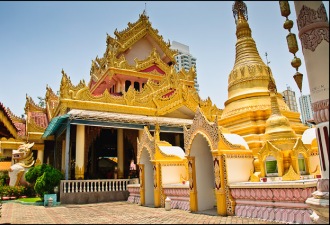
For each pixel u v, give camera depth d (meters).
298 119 16.84
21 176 25.34
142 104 24.41
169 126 24.41
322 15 7.64
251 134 14.67
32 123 28.25
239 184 10.91
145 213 13.02
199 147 13.68
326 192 7.03
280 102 16.73
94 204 18.12
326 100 7.20
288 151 11.38
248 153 12.42
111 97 23.14
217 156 11.70
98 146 32.47
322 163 7.34
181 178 16.34
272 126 12.38
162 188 15.66
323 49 7.41
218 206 11.48
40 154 28.22
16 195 23.92
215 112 26.30
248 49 18.05
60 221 10.95
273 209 9.73
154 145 16.27
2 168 28.25
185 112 26.30
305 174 11.49
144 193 17.34
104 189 20.03
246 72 17.28
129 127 22.61
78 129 21.19
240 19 18.89
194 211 12.85
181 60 85.31
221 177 11.50
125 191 20.64
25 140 28.80
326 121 7.20
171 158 16.25
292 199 9.13
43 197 19.70
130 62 32.53
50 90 34.12
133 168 36.06
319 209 7.01
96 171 32.56
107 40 33.88
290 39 8.16
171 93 27.45
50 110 30.58
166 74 29.23
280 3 8.36
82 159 20.75
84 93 22.06
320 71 7.39
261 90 16.62
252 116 15.57
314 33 7.58
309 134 12.91
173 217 11.37
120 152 24.66
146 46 34.38
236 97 16.95
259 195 10.20
